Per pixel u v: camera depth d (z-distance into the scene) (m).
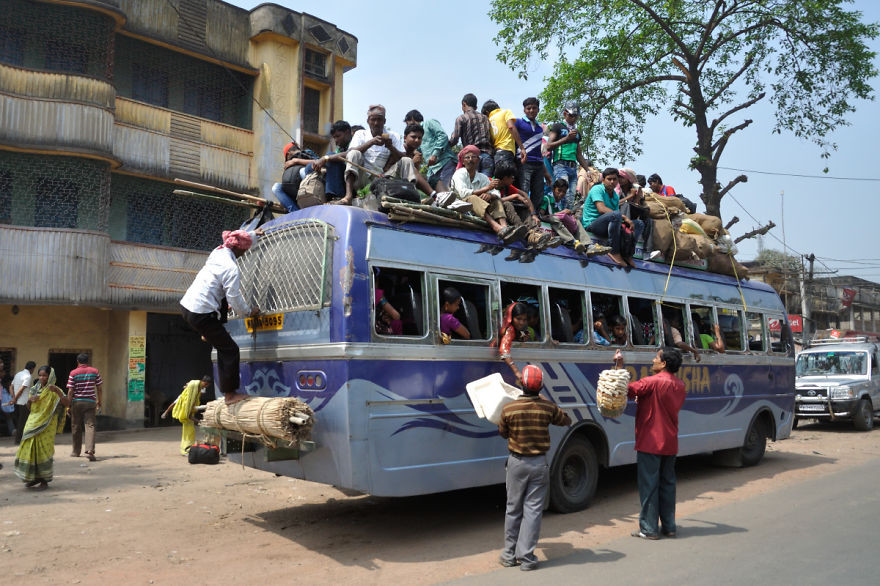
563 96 20.00
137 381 16.52
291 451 5.93
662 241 9.05
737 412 10.02
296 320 6.00
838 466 10.55
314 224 5.98
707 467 10.54
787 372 11.42
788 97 19.69
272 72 19.44
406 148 7.67
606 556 5.56
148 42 17.44
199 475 9.77
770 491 8.42
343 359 5.51
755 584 4.82
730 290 10.38
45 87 14.98
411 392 5.88
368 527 6.72
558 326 7.55
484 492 8.48
